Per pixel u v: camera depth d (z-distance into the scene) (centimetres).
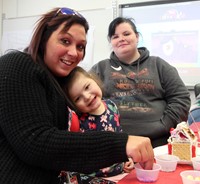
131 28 185
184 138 90
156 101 179
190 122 168
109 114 120
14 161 66
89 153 61
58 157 62
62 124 79
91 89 114
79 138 62
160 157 86
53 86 76
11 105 63
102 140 62
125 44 182
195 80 278
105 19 314
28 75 69
